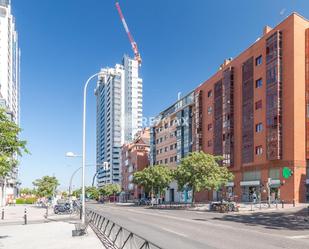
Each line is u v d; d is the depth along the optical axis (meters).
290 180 48.66
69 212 47.34
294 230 20.53
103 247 14.67
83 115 25.02
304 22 51.53
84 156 24.72
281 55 52.62
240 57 64.50
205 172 50.62
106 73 25.69
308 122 49.53
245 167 60.38
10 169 15.94
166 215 36.72
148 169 70.50
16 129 15.72
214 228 22.20
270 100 53.53
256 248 14.00
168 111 98.69
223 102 68.56
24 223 29.23
